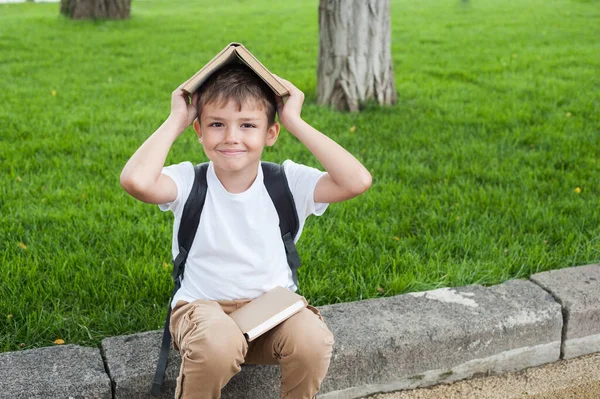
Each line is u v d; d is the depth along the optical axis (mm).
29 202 4148
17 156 5012
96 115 6344
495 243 3631
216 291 2283
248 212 2262
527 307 2910
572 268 3234
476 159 5012
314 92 7344
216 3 20547
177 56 9961
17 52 10078
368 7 6484
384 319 2807
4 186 4414
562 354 2998
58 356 2535
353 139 5605
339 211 4039
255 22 14328
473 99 7012
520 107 6574
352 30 6508
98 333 2842
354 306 2902
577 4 15977
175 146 5344
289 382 2188
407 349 2701
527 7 15758
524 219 3918
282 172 2340
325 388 2656
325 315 2828
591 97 6930
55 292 3080
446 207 4113
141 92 7457
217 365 2045
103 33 12281
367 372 2684
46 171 4789
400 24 13508
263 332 2117
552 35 11367
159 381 2342
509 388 2818
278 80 2182
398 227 3812
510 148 5301
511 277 3330
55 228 3756
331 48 6590
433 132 5785
